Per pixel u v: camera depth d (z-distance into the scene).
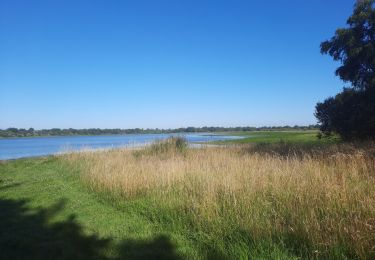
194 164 13.79
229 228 7.11
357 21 21.48
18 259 6.67
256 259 5.81
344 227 5.89
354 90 22.56
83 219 9.01
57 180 15.38
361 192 7.65
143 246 6.96
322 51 23.34
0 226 8.69
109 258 6.50
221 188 9.29
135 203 10.09
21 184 14.96
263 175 10.03
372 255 5.29
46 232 8.11
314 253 5.68
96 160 19.36
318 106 24.95
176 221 8.19
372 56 20.81
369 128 21.42
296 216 6.81
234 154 18.38
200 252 6.48
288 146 21.39
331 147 16.75
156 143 22.95
